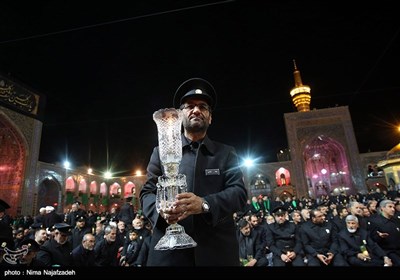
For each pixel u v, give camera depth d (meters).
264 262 4.98
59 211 20.39
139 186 27.42
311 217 5.24
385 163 18.27
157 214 1.13
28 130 16.05
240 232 5.60
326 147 21.33
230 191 1.15
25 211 15.10
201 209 1.00
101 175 28.14
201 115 1.34
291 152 19.30
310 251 4.87
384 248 4.75
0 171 15.73
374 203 6.59
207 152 1.33
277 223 5.53
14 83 15.14
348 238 4.73
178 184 1.09
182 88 1.46
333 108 19.70
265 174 23.05
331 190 20.61
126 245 5.62
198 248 1.09
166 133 1.18
